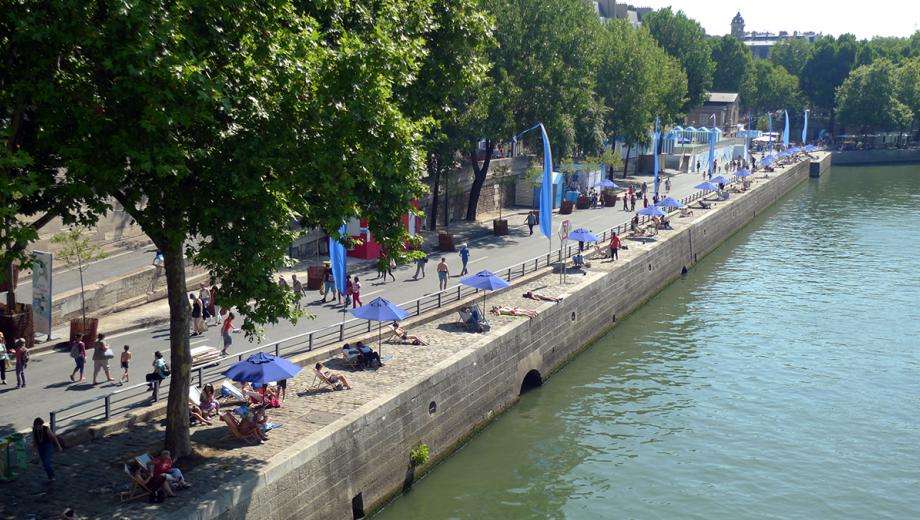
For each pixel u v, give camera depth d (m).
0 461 21.09
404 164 25.27
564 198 83.88
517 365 38.28
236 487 20.97
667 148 124.25
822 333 51.16
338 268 37.88
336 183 22.61
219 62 21.31
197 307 36.06
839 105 173.62
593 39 73.12
